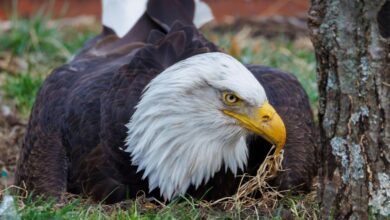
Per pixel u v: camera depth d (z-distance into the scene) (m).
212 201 11.29
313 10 9.39
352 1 9.09
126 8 14.71
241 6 26.62
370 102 9.23
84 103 11.79
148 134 10.83
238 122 10.58
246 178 11.46
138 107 10.88
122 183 11.23
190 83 10.60
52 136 12.16
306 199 11.20
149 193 11.23
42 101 12.74
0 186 13.48
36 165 11.93
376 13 9.03
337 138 9.51
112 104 11.28
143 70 11.40
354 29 9.15
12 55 18.84
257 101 10.42
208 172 11.03
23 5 27.52
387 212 9.36
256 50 18.48
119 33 14.54
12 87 17.25
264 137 10.59
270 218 10.53
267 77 12.48
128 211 10.62
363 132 9.34
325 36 9.30
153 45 11.72
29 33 19.59
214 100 10.58
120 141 11.12
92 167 11.32
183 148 10.83
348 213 9.56
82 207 10.73
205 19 14.27
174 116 10.71
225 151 10.95
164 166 10.94
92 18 23.70
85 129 11.55
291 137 11.97
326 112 9.55
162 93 10.70
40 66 18.83
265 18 22.08
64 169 11.81
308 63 17.53
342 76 9.31
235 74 10.47
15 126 16.09
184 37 11.68
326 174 9.72
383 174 9.34
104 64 12.86
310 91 15.73
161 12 13.45
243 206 10.91
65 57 19.12
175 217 10.44
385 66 9.12
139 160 11.02
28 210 10.38
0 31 20.55
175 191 11.10
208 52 11.48
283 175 11.62
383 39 9.07
